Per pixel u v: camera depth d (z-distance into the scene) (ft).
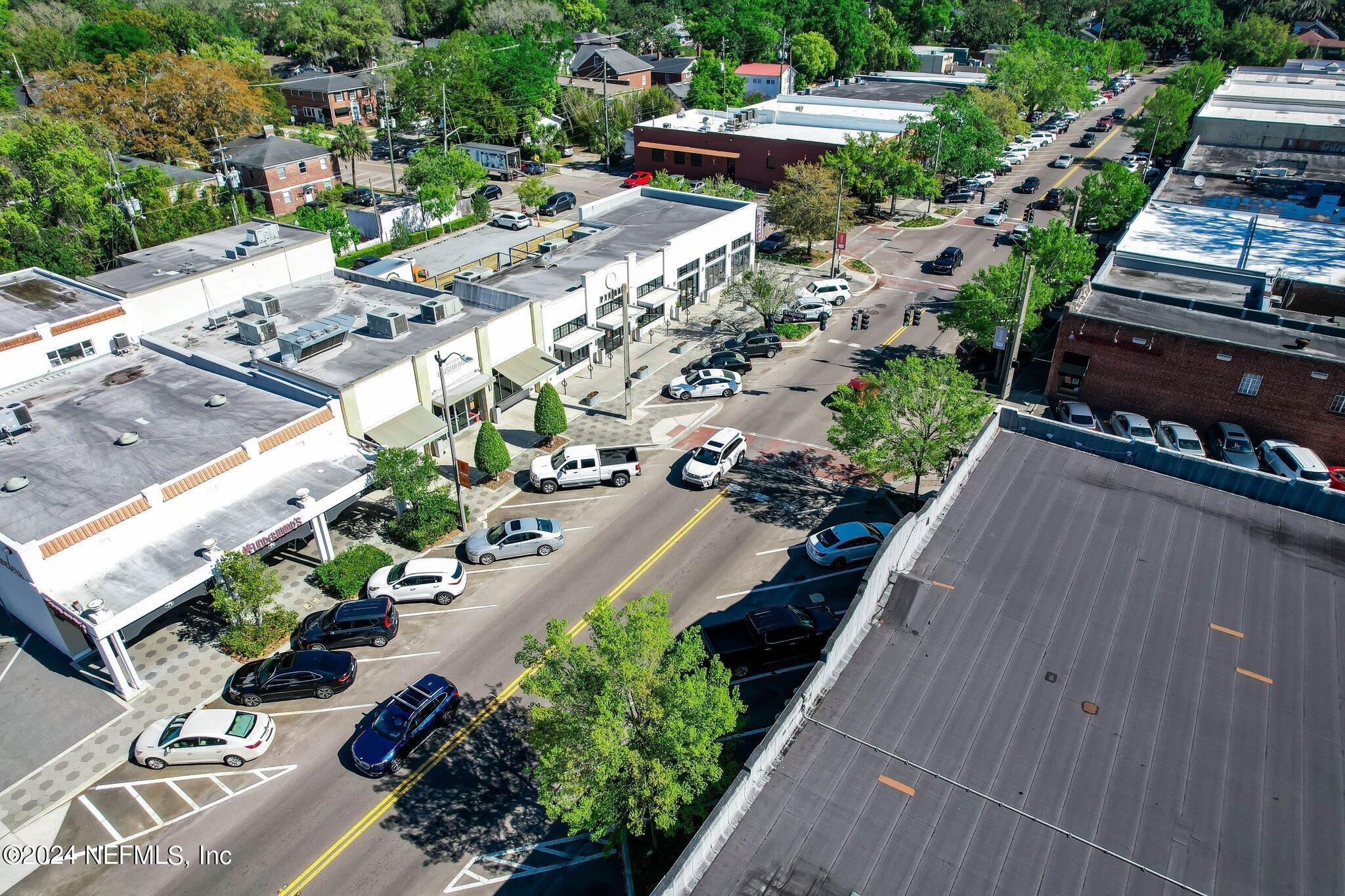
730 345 174.81
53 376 130.11
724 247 200.95
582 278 160.04
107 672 96.68
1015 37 499.51
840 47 436.76
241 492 107.86
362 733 85.92
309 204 265.34
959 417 108.06
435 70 321.93
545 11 464.65
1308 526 85.56
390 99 340.59
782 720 60.18
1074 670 67.82
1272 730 62.49
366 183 297.53
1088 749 60.90
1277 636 71.36
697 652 70.69
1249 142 279.90
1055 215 255.50
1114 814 56.03
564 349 156.56
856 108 318.65
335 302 152.05
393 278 162.81
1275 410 136.56
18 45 367.66
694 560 114.32
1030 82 347.77
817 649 96.58
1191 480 93.04
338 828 79.20
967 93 314.14
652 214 207.62
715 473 128.67
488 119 313.12
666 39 487.20
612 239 189.67
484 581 111.04
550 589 109.29
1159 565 79.77
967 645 70.49
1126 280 171.12
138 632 93.91
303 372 123.85
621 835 69.72
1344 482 124.36
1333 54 463.01
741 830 55.06
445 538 119.14
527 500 128.16
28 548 87.86
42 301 143.54
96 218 211.61
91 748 87.56
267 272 155.84
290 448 112.57
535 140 326.24
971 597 75.66
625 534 119.85
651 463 137.08
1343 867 52.70
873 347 176.24
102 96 266.98
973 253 228.84
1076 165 313.12
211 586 100.99
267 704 92.73
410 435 124.36
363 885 73.87
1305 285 156.46
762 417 149.69
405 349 132.36
